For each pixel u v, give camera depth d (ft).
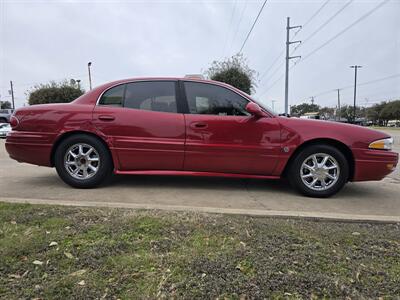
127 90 14.80
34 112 14.60
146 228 9.33
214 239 8.80
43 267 7.29
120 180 16.65
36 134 14.46
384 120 277.44
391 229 10.11
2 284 6.70
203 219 10.20
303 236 9.18
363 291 6.77
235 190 15.17
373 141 13.91
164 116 14.38
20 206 11.00
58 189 14.67
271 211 11.12
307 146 14.11
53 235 8.75
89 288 6.62
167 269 7.32
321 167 14.10
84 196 13.53
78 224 9.52
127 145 14.30
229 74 97.66
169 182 16.43
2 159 25.49
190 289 6.66
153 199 13.34
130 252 8.01
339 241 8.97
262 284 6.86
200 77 15.33
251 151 14.14
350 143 13.85
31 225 9.43
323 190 14.15
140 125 14.30
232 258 7.81
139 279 6.95
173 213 10.68
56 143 14.53
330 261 7.85
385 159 13.85
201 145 14.20
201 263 7.55
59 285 6.68
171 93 14.70
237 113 14.47
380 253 8.38
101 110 14.44
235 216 10.73
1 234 8.79
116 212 10.61
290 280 7.01
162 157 14.40
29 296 6.35
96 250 8.04
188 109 14.55
